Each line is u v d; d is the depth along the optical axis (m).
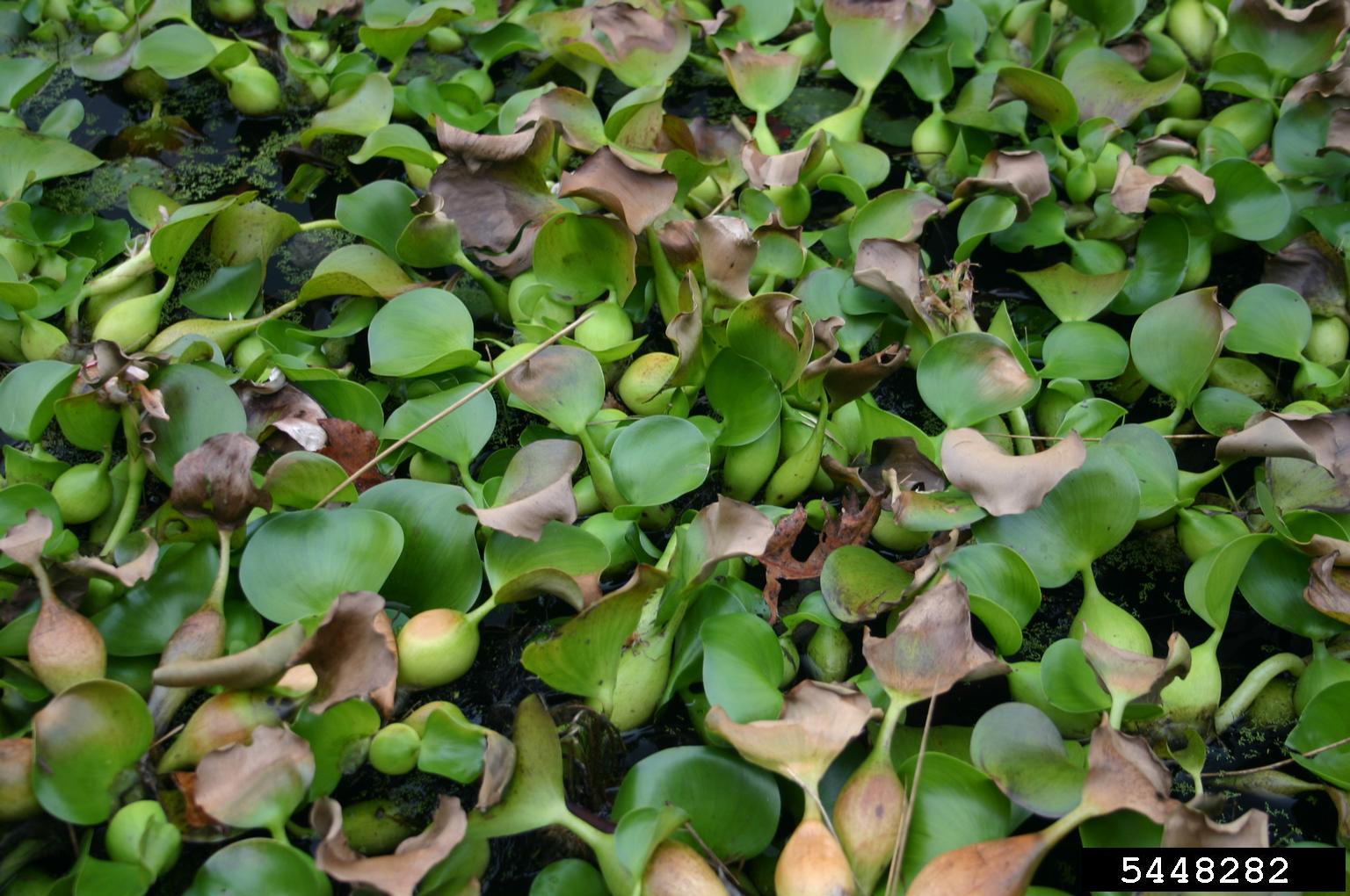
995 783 0.66
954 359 0.81
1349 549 0.74
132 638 0.71
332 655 0.65
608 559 0.75
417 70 1.13
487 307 0.95
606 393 0.89
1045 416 0.87
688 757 0.68
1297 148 0.96
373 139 0.95
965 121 1.03
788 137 1.09
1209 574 0.73
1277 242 0.95
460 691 0.77
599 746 0.71
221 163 1.07
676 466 0.76
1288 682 0.77
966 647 0.67
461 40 1.15
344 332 0.88
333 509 0.74
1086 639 0.68
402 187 0.94
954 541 0.73
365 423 0.82
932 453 0.80
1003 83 0.98
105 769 0.64
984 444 0.75
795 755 0.65
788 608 0.79
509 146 0.87
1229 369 0.91
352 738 0.68
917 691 0.67
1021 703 0.69
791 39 1.17
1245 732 0.76
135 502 0.79
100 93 1.13
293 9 1.10
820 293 0.89
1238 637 0.81
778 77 1.02
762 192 0.95
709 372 0.81
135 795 0.65
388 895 0.58
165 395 0.77
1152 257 0.93
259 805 0.63
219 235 0.92
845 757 0.70
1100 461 0.76
